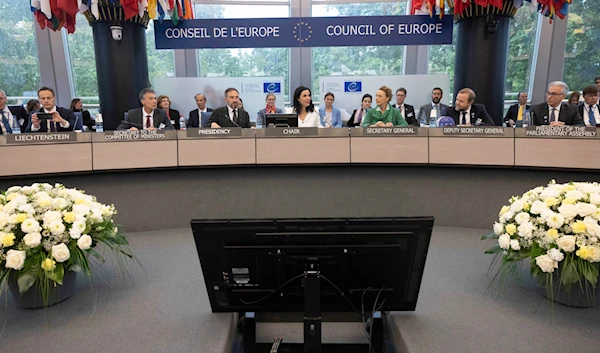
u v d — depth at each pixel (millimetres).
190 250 2652
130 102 5320
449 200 3133
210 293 1560
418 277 1474
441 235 2943
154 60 7863
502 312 1776
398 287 1494
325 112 6086
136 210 3080
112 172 2938
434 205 3158
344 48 7875
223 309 1619
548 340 1550
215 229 1365
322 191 3189
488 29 5094
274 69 8078
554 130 2736
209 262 1453
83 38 7574
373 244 1369
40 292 1802
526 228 1759
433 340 1560
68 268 1803
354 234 1347
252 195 3191
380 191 3178
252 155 2973
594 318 1709
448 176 3107
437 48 7707
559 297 1819
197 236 1386
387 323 1816
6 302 1896
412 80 6902
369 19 4766
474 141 2879
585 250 1615
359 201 3191
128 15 4504
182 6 4770
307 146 2973
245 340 1751
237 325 1814
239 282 1498
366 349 1717
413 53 7758
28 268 1708
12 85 7469
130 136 2869
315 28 4801
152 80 7016
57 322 1721
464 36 5312
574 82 7375
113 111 5305
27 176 2684
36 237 1681
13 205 1766
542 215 1744
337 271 1443
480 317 1735
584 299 1771
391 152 2965
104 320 1737
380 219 1330
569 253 1693
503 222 1949
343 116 6820
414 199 3170
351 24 4781
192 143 2939
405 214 3188
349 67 8039
